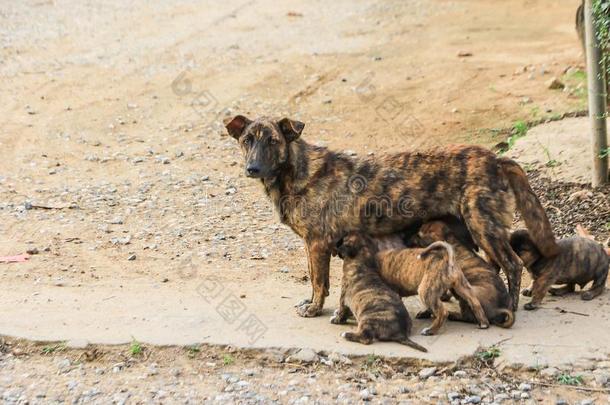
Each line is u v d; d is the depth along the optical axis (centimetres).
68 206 1648
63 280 1318
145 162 1914
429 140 1952
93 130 2114
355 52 2709
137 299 1237
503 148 1845
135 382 1014
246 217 1608
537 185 1639
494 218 1114
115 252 1441
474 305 1070
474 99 2156
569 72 2231
